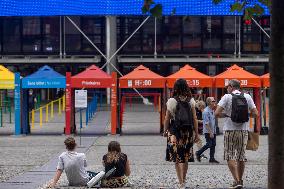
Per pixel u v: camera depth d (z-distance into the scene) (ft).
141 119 120.57
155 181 45.60
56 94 163.94
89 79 89.97
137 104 163.53
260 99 92.68
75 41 156.66
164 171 52.13
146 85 91.56
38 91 159.74
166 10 114.42
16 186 42.88
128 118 122.93
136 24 155.43
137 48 155.63
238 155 39.37
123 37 155.22
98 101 160.45
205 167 55.47
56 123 111.45
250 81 91.56
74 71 158.10
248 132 39.91
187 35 156.04
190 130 38.14
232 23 155.22
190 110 38.24
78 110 137.08
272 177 23.34
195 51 155.84
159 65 158.30
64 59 153.79
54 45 157.17
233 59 151.64
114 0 118.62
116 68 145.07
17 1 120.06
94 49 156.87
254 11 26.61
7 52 157.07
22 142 80.43
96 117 123.13
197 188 41.57
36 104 139.64
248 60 151.33
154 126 105.81
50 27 157.07
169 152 38.83
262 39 154.30
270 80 22.98
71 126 92.48
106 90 157.28
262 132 92.48
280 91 22.81
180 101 38.29
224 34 155.33
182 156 38.17
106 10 118.93
